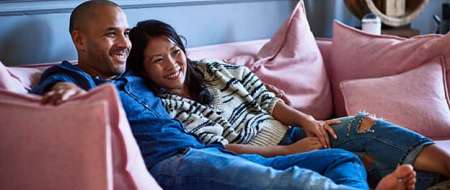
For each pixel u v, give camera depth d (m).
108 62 1.77
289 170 1.50
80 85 1.63
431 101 2.18
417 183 1.75
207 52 2.28
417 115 2.15
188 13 2.57
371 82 2.26
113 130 1.20
